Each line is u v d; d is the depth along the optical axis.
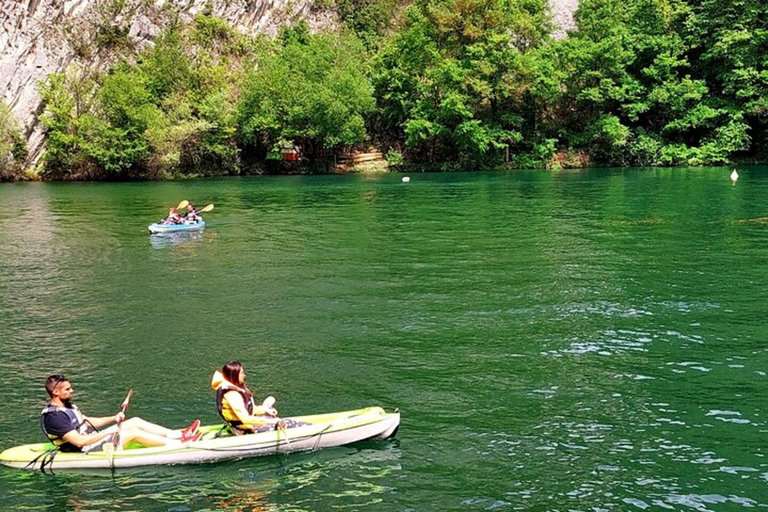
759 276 17.84
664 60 62.44
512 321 14.41
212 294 17.28
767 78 60.22
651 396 10.47
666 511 7.47
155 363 12.45
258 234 26.75
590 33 66.56
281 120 63.22
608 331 13.58
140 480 8.41
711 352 12.30
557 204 34.62
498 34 63.31
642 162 63.59
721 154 61.41
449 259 20.95
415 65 65.81
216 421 10.12
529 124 67.69
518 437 9.25
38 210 36.78
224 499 7.93
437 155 66.75
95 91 63.72
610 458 8.63
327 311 15.48
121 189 50.00
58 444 8.90
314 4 79.75
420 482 8.18
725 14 62.75
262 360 12.45
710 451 8.77
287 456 8.92
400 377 11.49
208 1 73.38
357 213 32.78
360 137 62.94
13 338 14.00
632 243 23.00
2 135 59.91
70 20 65.75
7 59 61.97
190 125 61.38
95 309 16.16
